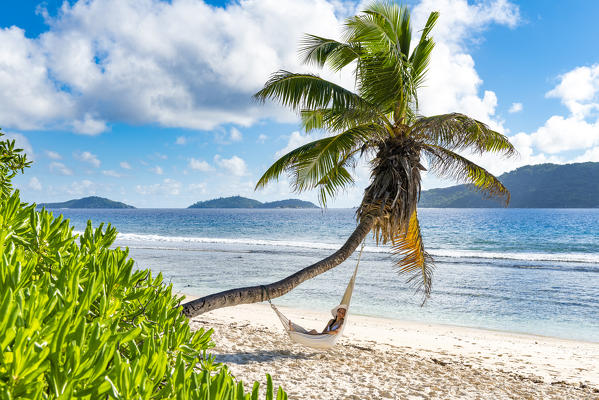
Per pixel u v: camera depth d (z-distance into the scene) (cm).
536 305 1780
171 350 152
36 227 159
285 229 6869
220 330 995
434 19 968
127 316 153
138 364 92
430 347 1100
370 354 930
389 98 877
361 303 1775
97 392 83
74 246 168
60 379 81
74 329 90
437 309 1697
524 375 880
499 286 2158
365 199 829
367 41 816
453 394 675
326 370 739
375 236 845
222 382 98
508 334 1349
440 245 4569
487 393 705
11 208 158
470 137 894
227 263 2777
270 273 2405
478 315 1616
